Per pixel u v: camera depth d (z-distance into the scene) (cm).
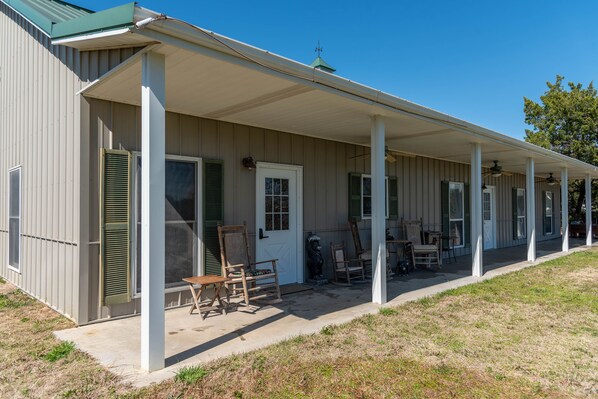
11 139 673
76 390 266
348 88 416
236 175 560
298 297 547
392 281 672
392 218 827
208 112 495
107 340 366
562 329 409
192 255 502
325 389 273
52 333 388
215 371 296
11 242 671
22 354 332
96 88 396
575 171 1216
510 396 268
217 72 344
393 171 842
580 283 647
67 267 448
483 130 645
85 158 418
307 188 661
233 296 543
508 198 1276
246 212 572
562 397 267
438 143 720
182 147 499
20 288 616
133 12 263
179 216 493
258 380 284
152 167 300
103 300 421
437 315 457
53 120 492
